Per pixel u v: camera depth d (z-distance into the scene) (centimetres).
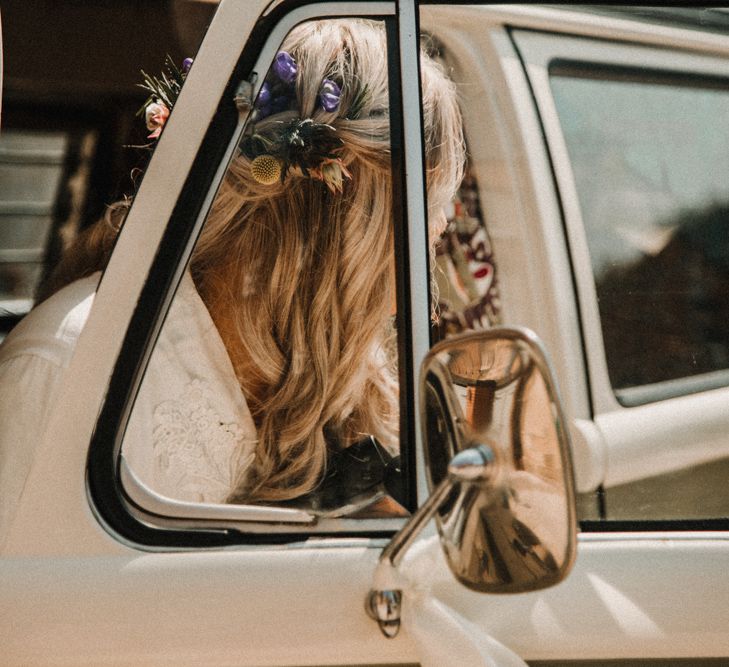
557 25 141
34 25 267
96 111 272
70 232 271
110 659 112
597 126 142
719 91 141
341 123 135
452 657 108
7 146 268
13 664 112
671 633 116
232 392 137
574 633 115
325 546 120
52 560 116
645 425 132
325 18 131
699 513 129
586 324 138
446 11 138
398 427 126
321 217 140
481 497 94
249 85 125
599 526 128
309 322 138
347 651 114
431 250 145
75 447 119
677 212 139
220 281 142
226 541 120
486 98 142
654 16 141
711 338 135
